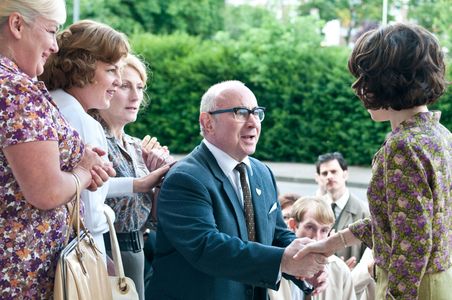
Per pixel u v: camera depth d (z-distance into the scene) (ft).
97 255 8.57
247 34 57.62
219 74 55.88
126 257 11.42
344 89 53.26
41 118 7.75
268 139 54.75
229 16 75.72
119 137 11.83
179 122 56.80
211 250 9.40
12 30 8.01
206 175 9.91
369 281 13.74
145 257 13.08
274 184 10.95
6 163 7.83
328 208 13.55
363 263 14.02
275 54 54.60
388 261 8.11
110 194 10.71
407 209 7.82
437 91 8.25
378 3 70.08
